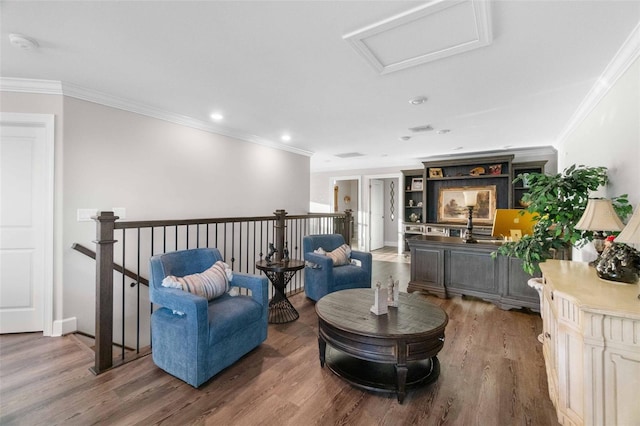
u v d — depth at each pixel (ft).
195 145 13.02
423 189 21.93
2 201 9.00
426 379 6.55
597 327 4.54
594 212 6.57
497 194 19.90
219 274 8.28
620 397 4.42
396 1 5.29
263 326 8.26
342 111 11.46
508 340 8.86
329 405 5.99
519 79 8.46
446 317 6.92
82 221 9.57
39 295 9.15
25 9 5.56
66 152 9.24
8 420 5.46
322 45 6.77
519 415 5.72
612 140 8.11
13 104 8.86
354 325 6.46
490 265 11.92
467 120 12.44
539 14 5.61
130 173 10.81
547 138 15.51
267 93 9.71
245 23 5.98
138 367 7.27
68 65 7.87
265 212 16.70
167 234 12.05
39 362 7.44
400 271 18.44
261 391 6.41
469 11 5.51
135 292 10.96
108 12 5.66
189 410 5.80
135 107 10.71
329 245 13.42
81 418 5.53
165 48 6.98
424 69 7.90
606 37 6.35
